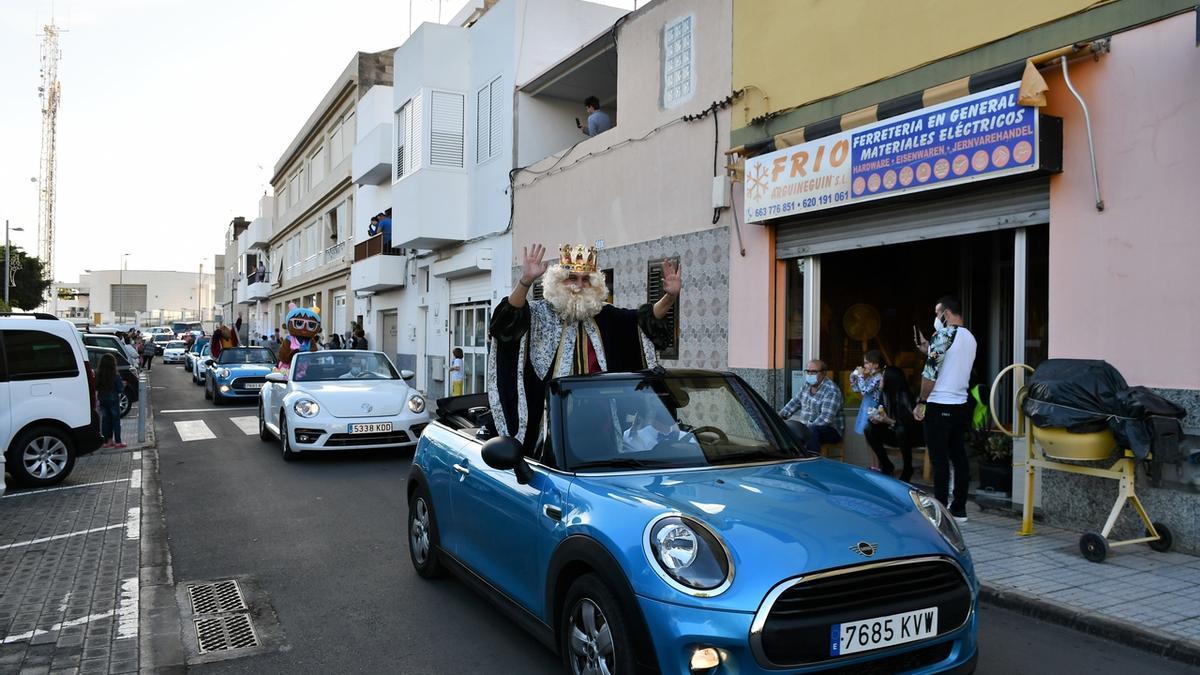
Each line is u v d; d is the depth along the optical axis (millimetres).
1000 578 5316
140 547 6625
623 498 3453
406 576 5867
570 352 4801
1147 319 6047
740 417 4512
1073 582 5211
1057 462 6168
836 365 9742
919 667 3135
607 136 13078
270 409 13078
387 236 23453
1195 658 4094
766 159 9367
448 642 4570
